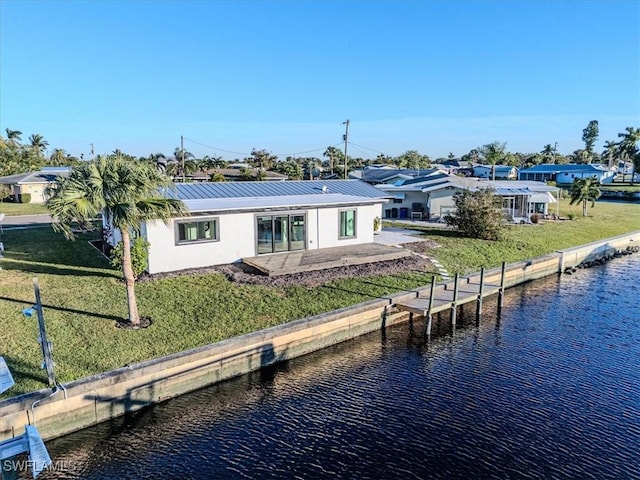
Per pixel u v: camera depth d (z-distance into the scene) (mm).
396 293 17219
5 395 9398
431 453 9570
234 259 20109
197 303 15055
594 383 12695
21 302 14641
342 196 24625
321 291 16906
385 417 10922
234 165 102062
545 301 20609
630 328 17141
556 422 10766
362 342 15430
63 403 9680
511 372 13367
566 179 85938
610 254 31812
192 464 9164
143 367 10727
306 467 9094
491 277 21047
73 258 21047
